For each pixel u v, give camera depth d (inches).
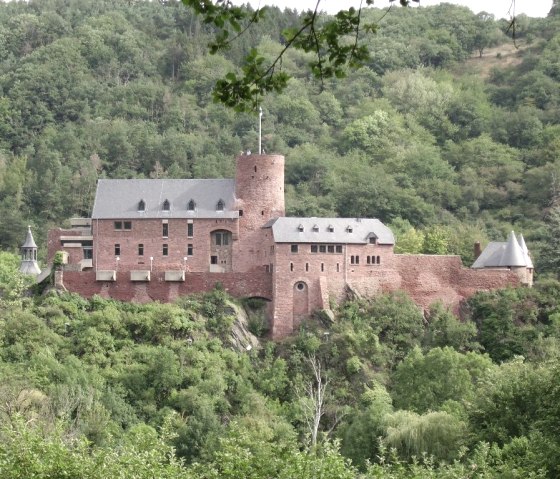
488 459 6397.6
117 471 5113.2
